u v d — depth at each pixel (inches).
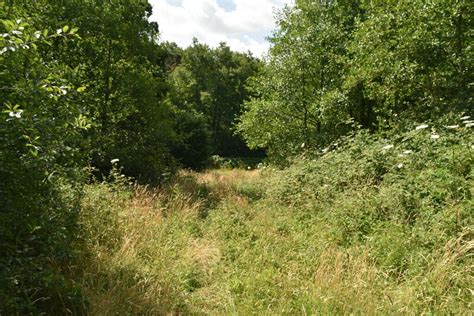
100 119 476.4
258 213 320.2
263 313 170.7
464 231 190.9
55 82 148.5
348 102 560.4
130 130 506.6
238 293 192.2
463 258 180.7
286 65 598.5
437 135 280.1
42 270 159.5
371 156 307.6
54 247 173.6
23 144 139.9
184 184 499.2
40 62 164.2
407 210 230.7
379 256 204.4
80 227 210.4
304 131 598.2
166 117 541.0
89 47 468.1
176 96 592.7
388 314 158.2
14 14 156.3
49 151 145.1
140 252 233.9
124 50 495.2
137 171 490.3
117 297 171.8
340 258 207.3
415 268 185.2
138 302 173.5
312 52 587.2
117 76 484.1
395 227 217.8
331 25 614.5
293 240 249.4
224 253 241.0
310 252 225.9
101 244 235.8
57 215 182.4
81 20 434.9
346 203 264.2
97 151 434.6
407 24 392.2
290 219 292.0
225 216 307.9
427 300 161.9
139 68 520.1
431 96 400.5
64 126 157.8
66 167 171.8
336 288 179.3
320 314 164.4
